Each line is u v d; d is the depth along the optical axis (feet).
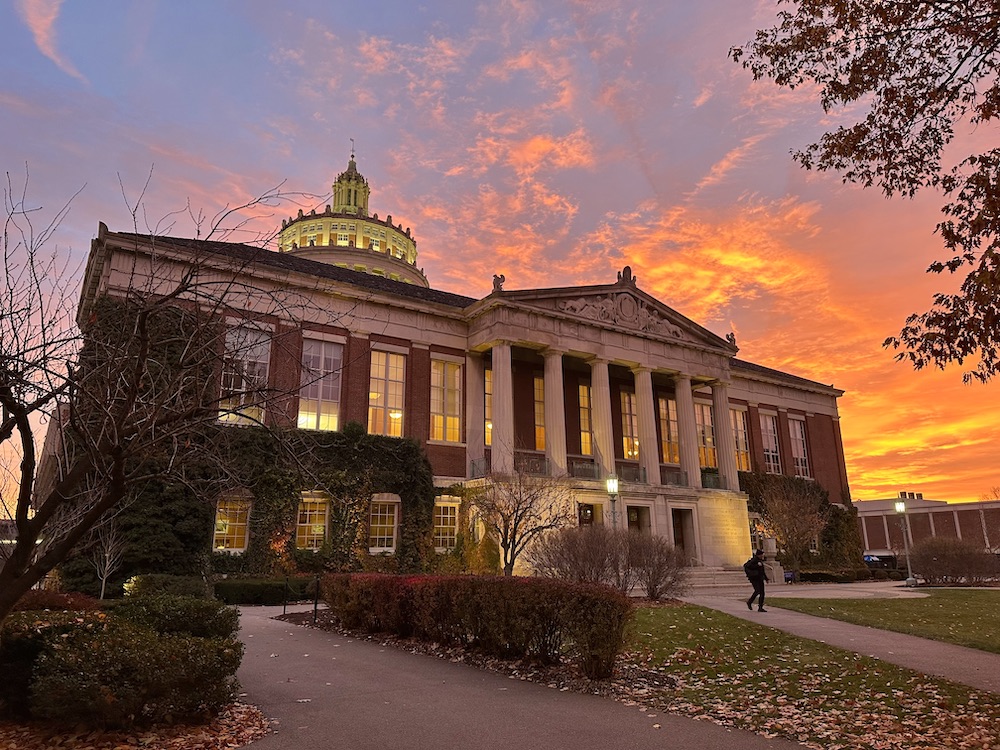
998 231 33.22
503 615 41.78
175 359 29.43
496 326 120.57
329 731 27.73
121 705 26.04
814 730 28.48
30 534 25.79
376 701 32.76
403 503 109.81
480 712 30.81
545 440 124.77
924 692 35.01
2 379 24.25
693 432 142.20
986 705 32.45
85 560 78.23
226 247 39.81
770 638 50.83
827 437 190.70
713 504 138.00
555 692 35.04
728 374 152.35
